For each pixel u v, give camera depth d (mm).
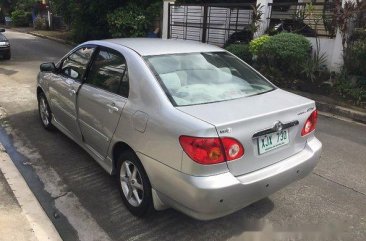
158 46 3986
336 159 5262
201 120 2910
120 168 3727
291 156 3463
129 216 3631
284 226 3566
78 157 4941
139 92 3432
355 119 7543
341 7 8938
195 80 3580
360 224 3654
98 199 3932
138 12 16719
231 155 2918
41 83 5656
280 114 3248
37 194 4016
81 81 4430
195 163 2832
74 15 20203
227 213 3029
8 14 42062
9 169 4402
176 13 15094
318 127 6871
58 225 3477
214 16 13844
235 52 11227
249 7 12938
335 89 8711
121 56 3850
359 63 8430
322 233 3484
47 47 18859
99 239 3295
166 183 3057
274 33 10977
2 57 13672
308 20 10586
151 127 3166
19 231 3199
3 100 7660
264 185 3109
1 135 5684
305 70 9180
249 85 3832
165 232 3408
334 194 4215
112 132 3697
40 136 5652
